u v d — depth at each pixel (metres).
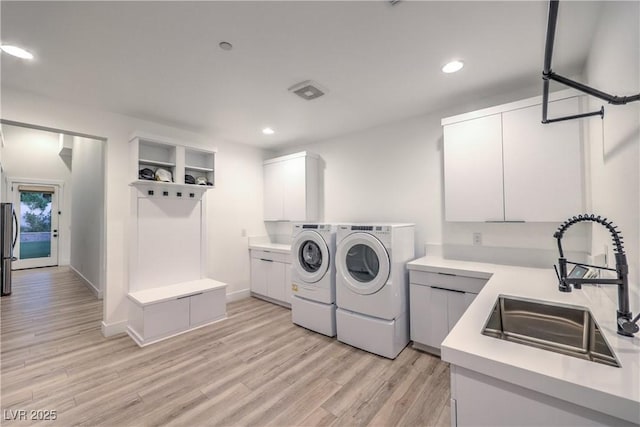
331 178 3.82
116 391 1.92
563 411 0.70
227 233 3.93
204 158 3.62
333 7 1.44
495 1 1.40
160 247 3.13
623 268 0.95
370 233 2.49
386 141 3.27
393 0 1.39
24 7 1.40
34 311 3.56
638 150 1.15
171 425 1.62
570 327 1.25
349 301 2.60
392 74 2.14
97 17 1.49
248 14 1.49
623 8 1.24
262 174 4.38
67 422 1.63
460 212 2.40
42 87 2.29
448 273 2.29
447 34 1.67
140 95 2.46
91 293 4.39
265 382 2.02
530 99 2.10
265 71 2.09
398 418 1.66
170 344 2.63
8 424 1.61
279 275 3.74
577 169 1.94
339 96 2.52
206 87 2.33
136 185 2.96
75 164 5.89
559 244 1.23
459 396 0.86
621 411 0.62
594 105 1.81
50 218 6.64
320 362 2.29
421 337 2.44
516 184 2.15
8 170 6.06
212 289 3.14
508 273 2.04
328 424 1.62
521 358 0.78
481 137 2.31
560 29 1.62
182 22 1.54
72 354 2.43
